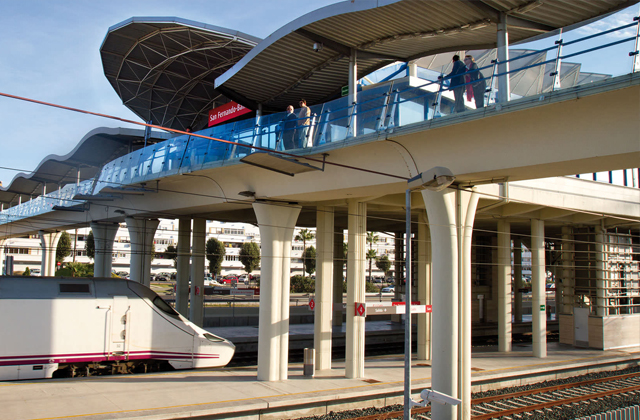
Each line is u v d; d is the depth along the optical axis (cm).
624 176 3039
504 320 2936
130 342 2083
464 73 1386
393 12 1558
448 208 1609
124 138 3947
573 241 3112
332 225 2386
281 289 2086
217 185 2284
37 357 1888
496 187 2216
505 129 1350
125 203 3162
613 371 2633
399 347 3306
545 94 1200
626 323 3172
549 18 1515
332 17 1627
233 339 3006
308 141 1806
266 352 2023
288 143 1861
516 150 1357
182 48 3266
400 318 4372
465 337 1647
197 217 3416
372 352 3120
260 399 1702
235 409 1593
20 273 7656
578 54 1180
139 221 3244
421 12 1537
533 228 2830
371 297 6322
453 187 1619
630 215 2944
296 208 2156
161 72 3641
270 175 2014
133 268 3231
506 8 1462
